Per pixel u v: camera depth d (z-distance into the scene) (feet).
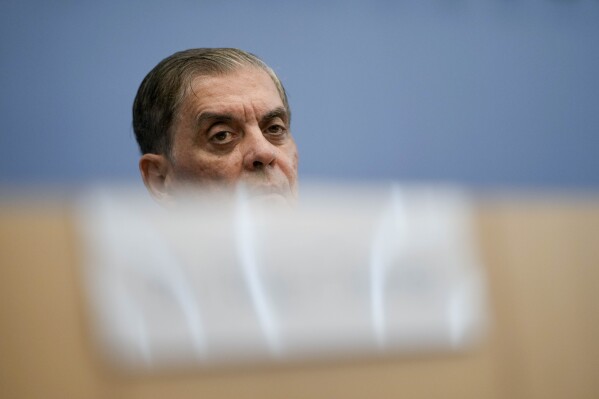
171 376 6.37
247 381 6.49
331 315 6.72
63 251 6.41
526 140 31.53
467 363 7.01
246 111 14.15
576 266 7.43
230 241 6.65
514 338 7.18
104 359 6.29
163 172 14.83
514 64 31.86
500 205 7.46
